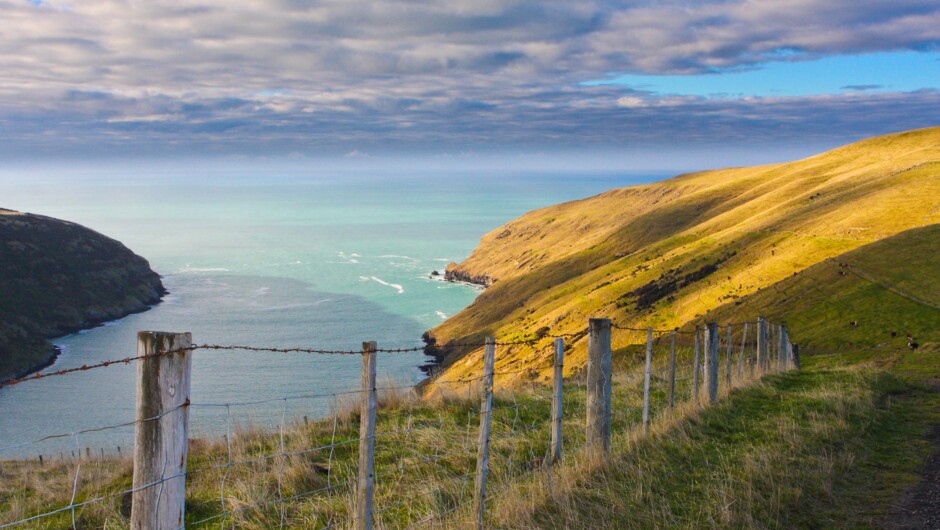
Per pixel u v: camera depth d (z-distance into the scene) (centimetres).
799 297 6975
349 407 1235
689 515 727
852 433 1100
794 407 1288
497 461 945
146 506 423
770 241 10838
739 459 927
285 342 14888
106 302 17988
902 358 2677
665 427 1070
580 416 1226
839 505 784
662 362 2386
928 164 12875
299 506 793
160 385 423
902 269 6844
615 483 812
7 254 16925
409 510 738
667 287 10581
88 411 9594
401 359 12838
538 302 14538
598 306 10838
